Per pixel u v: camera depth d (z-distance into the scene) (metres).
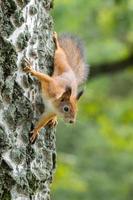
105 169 30.69
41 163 9.49
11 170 8.97
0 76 8.99
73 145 31.73
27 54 9.34
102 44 26.02
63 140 31.67
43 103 9.55
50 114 9.57
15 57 9.15
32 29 9.48
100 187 30.23
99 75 25.27
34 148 9.34
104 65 24.52
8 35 9.11
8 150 8.97
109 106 25.02
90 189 29.92
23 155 9.15
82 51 10.53
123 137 22.78
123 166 30.55
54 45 10.08
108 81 32.84
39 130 9.41
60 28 24.36
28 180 9.20
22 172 9.11
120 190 30.28
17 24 9.22
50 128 9.77
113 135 22.73
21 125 9.16
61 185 20.22
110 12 24.41
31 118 9.30
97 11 24.69
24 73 9.24
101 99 25.39
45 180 9.54
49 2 9.95
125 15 24.00
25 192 9.13
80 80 10.49
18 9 9.22
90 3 24.33
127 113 24.36
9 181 8.95
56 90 9.68
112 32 26.05
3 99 8.99
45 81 9.50
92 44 26.11
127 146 22.66
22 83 9.20
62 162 20.48
